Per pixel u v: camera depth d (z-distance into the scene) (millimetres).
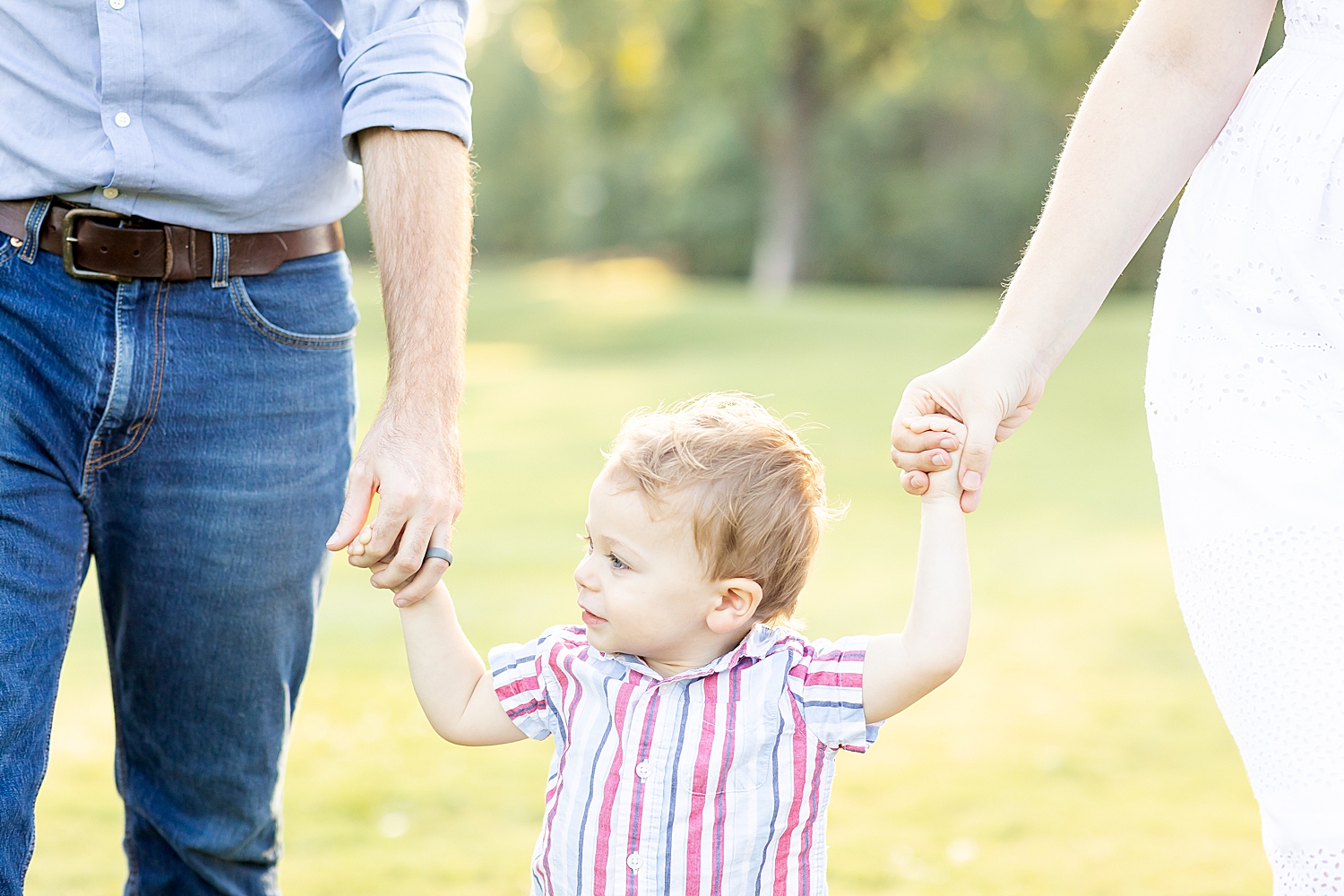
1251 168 1567
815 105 32156
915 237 36938
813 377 16781
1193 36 1688
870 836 3715
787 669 1729
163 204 1975
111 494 2047
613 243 45406
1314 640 1371
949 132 36906
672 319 22625
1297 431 1451
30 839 1928
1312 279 1483
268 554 2113
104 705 5121
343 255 2223
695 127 35188
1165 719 4852
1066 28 28234
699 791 1668
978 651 5801
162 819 2221
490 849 3617
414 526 1777
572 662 1759
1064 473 10766
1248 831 3777
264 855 2299
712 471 1699
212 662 2135
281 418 2094
